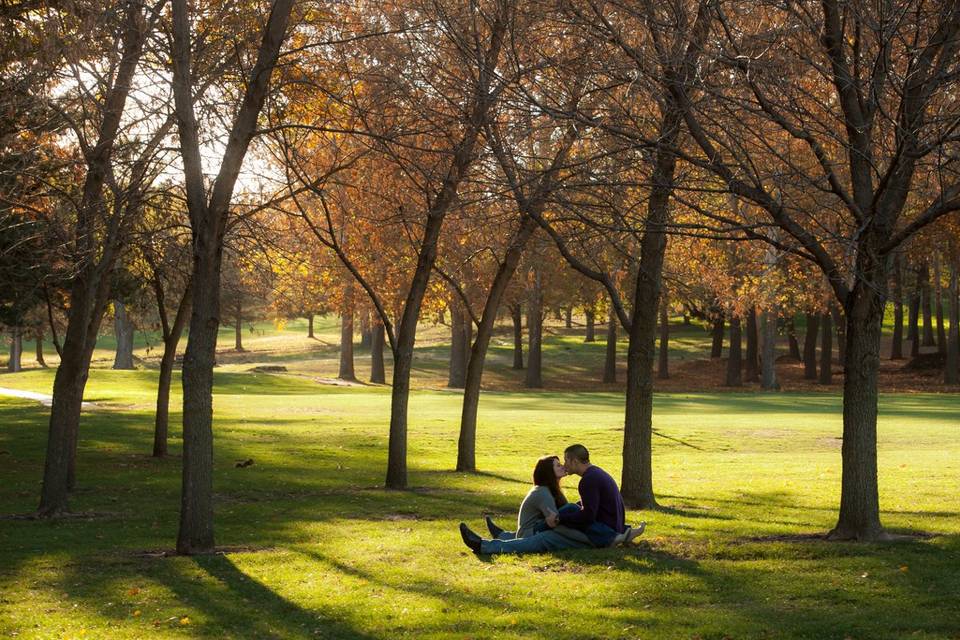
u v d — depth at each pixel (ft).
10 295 67.72
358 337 317.42
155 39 41.37
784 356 225.35
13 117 45.75
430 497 53.42
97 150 45.32
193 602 28.68
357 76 44.52
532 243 62.54
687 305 188.34
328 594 29.45
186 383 36.01
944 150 34.78
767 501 49.65
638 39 38.14
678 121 35.88
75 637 24.94
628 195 42.83
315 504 50.60
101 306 57.41
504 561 34.01
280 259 59.36
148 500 52.85
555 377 214.90
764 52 35.01
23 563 34.81
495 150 38.45
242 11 44.11
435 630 25.12
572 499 53.11
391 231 66.85
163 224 54.34
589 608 26.89
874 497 35.55
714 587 29.04
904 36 37.37
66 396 47.65
